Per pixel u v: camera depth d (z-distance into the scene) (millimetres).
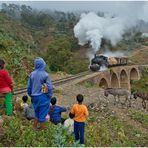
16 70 24203
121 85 61688
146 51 146875
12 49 28500
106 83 43938
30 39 131875
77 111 9555
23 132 9305
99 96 20578
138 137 12906
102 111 16047
